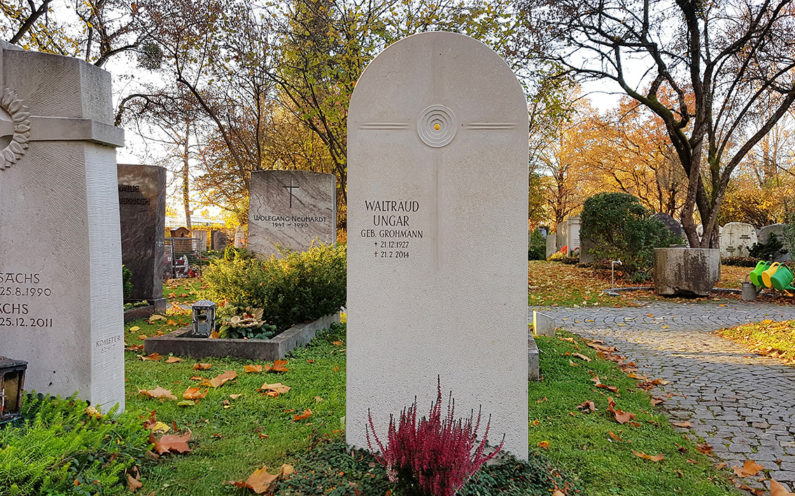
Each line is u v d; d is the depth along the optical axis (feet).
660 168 102.63
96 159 13.51
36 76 13.21
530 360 19.47
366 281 12.16
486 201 11.95
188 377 17.75
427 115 11.97
